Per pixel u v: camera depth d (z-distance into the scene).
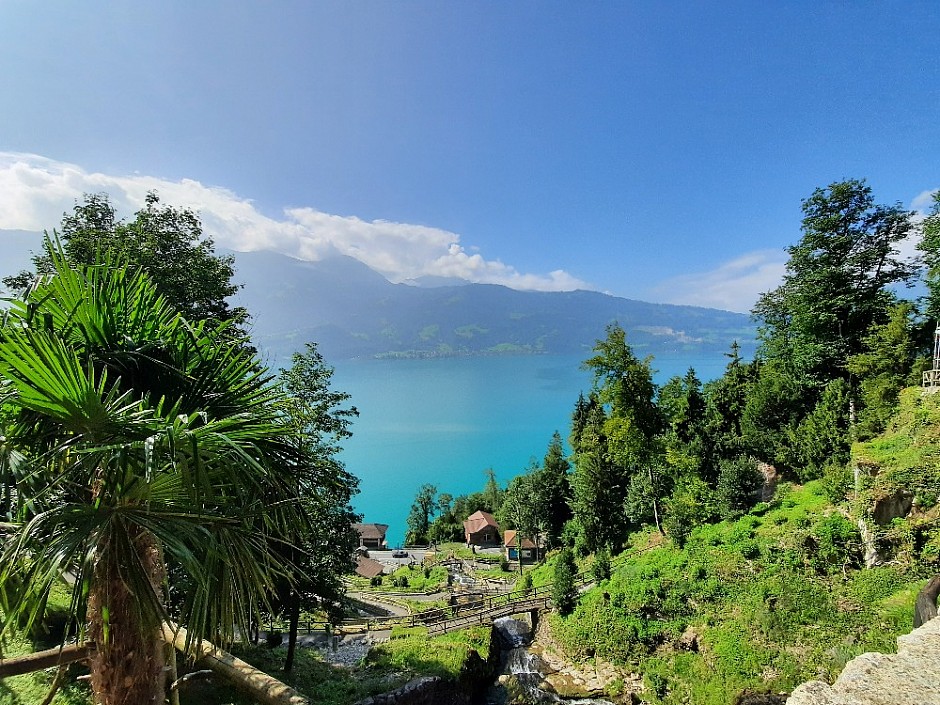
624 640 18.80
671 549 22.86
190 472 3.39
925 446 17.67
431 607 32.56
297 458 4.25
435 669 17.16
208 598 3.46
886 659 3.29
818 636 15.11
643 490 32.56
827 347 27.72
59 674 3.62
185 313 15.49
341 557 15.52
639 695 17.08
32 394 3.03
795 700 3.04
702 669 16.30
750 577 18.41
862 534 17.44
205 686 8.67
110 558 3.27
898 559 16.06
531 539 50.19
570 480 42.31
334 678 15.77
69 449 3.13
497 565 51.88
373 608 32.75
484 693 19.06
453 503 84.56
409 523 78.12
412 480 112.12
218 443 3.42
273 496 4.04
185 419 3.22
